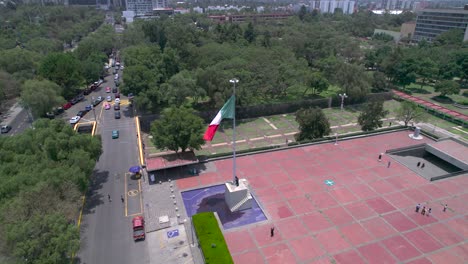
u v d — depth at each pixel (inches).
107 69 5625.0
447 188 2295.8
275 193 2229.3
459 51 5098.4
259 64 4062.5
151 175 2330.2
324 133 2977.4
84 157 2000.5
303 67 4466.0
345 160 2657.5
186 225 1927.9
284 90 4101.9
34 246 1338.6
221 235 1721.2
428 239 1815.9
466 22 6791.3
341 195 2208.4
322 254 1711.4
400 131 3248.0
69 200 1708.9
